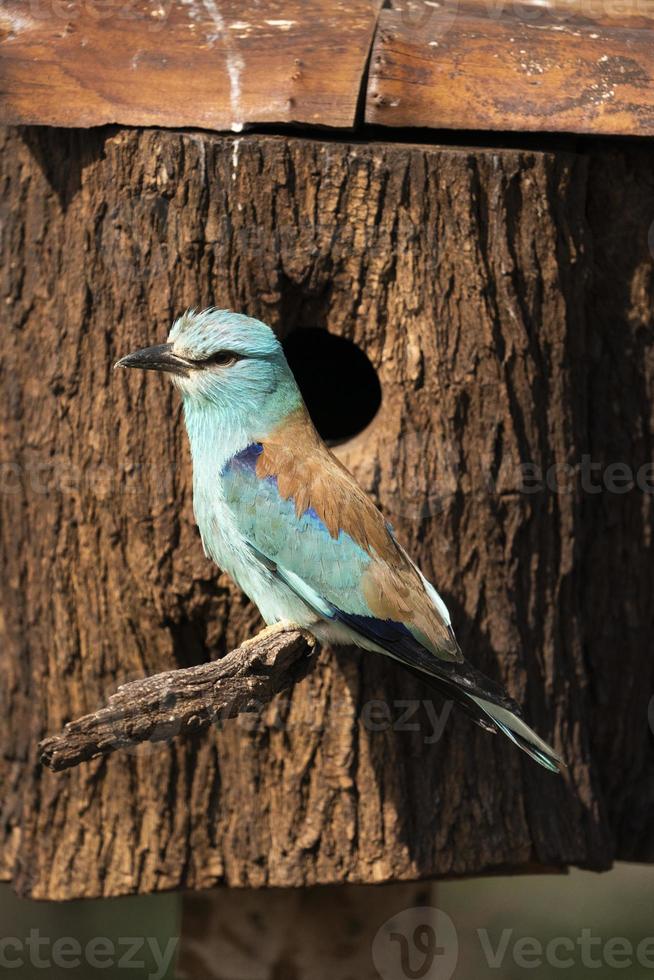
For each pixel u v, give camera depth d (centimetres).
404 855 1057
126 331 1036
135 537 1047
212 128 1020
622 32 1075
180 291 1026
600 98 1042
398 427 1039
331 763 1060
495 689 952
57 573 1067
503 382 1038
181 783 1075
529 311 1045
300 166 1012
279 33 1042
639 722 1162
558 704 1088
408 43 1041
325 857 1065
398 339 1032
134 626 1062
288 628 1028
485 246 1030
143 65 1034
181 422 1044
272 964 1177
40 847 1095
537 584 1073
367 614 995
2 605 1105
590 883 1680
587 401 1114
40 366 1062
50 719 1089
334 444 1148
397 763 1062
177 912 1554
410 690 1065
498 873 1152
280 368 1037
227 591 1062
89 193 1038
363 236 1018
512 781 1075
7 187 1067
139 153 1017
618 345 1113
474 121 1030
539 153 1037
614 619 1138
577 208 1069
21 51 1049
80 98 1028
